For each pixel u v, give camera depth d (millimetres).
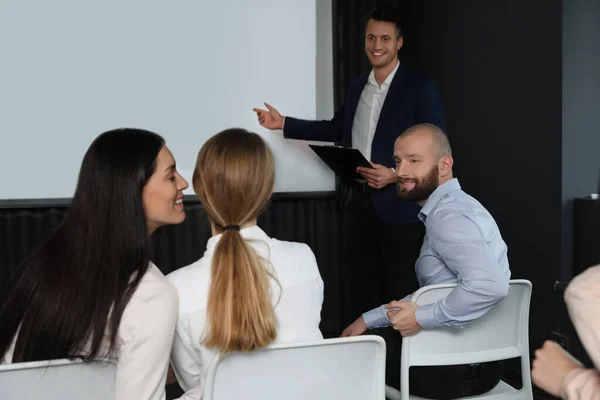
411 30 4234
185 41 3609
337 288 4094
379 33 3332
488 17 3467
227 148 1481
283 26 3727
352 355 1502
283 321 1525
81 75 3488
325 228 4027
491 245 1961
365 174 3266
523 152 3246
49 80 3449
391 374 2086
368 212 3531
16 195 3467
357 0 3957
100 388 1425
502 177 3416
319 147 3297
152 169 1490
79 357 1365
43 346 1398
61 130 3490
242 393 1462
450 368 1906
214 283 1413
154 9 3549
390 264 3398
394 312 1881
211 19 3631
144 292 1400
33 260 1475
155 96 3602
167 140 3643
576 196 3027
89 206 1453
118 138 1497
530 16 3150
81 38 3469
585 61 3004
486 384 1960
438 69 3965
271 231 3959
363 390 1546
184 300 1473
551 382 1137
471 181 3689
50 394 1380
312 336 1562
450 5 3801
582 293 989
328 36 4047
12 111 3422
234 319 1380
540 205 3145
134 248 1442
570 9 2953
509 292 1915
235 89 3705
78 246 1438
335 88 3996
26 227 3506
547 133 3074
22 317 1445
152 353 1389
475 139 3635
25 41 3400
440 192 2117
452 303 1825
